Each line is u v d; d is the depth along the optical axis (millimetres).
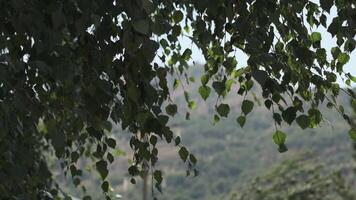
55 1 2734
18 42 2910
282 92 3148
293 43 3205
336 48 3473
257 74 2807
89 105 2838
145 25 2611
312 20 3564
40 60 2678
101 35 2783
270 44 3141
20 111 2830
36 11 2629
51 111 3885
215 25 3201
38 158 4727
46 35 2615
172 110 3266
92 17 2668
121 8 2754
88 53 2867
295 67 3549
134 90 2811
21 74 2705
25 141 3557
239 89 3547
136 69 2828
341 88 3473
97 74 2832
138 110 2895
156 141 3291
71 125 4062
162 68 3064
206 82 3674
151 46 2686
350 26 3285
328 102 3461
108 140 3619
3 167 3131
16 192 3363
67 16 2754
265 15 3156
